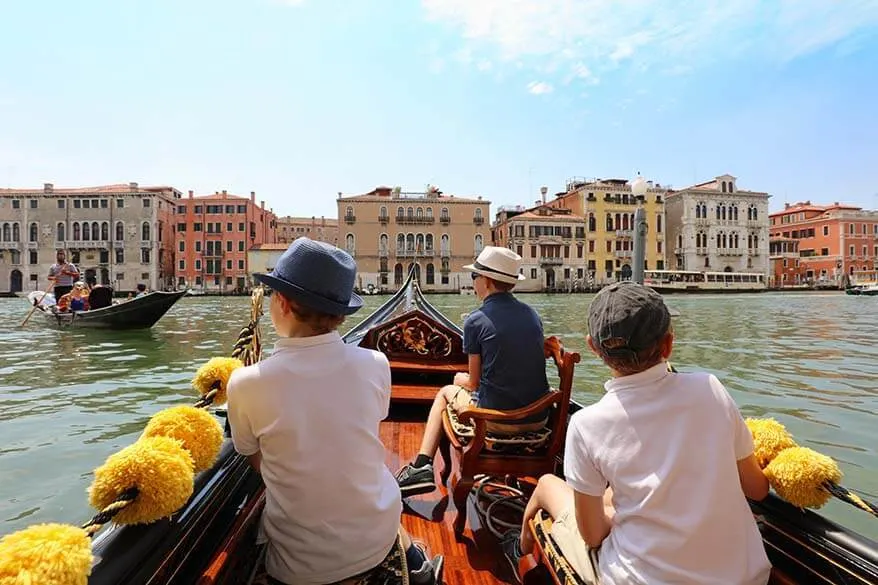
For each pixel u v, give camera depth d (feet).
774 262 212.43
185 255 182.70
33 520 11.68
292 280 4.45
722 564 3.86
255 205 190.49
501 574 7.00
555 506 5.62
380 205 175.63
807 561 4.75
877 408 20.62
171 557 4.15
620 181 187.93
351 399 4.53
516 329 7.79
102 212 169.78
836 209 207.62
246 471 6.18
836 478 4.67
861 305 100.94
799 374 28.25
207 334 48.34
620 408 4.21
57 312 48.49
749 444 4.32
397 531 4.95
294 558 4.46
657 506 3.96
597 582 4.50
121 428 18.24
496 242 203.51
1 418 19.47
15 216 170.30
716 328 55.57
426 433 8.96
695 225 182.19
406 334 15.44
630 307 4.16
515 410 7.54
